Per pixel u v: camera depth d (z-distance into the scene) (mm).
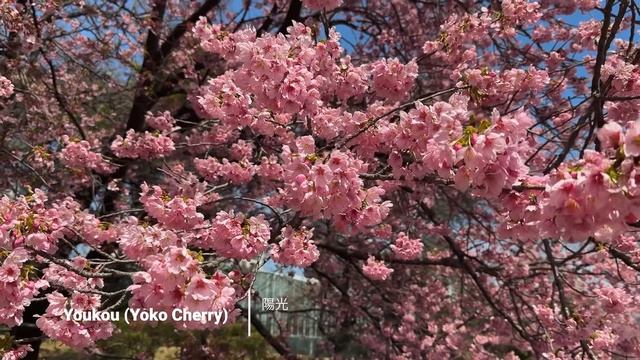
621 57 3988
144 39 7051
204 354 8328
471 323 7398
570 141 3396
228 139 5383
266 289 8023
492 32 4586
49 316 2504
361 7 7426
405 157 2742
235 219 2680
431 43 4102
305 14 7168
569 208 1581
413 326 6945
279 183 4586
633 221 1584
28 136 6027
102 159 4965
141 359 8164
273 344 7543
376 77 3213
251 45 2572
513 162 1795
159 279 1967
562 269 5688
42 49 5535
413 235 6008
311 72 2760
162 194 2996
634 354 4430
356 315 7906
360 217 2533
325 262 7934
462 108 2117
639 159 1451
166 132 5129
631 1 3432
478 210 6902
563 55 5379
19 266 2373
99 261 3047
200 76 7176
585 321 4059
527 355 7836
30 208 2959
